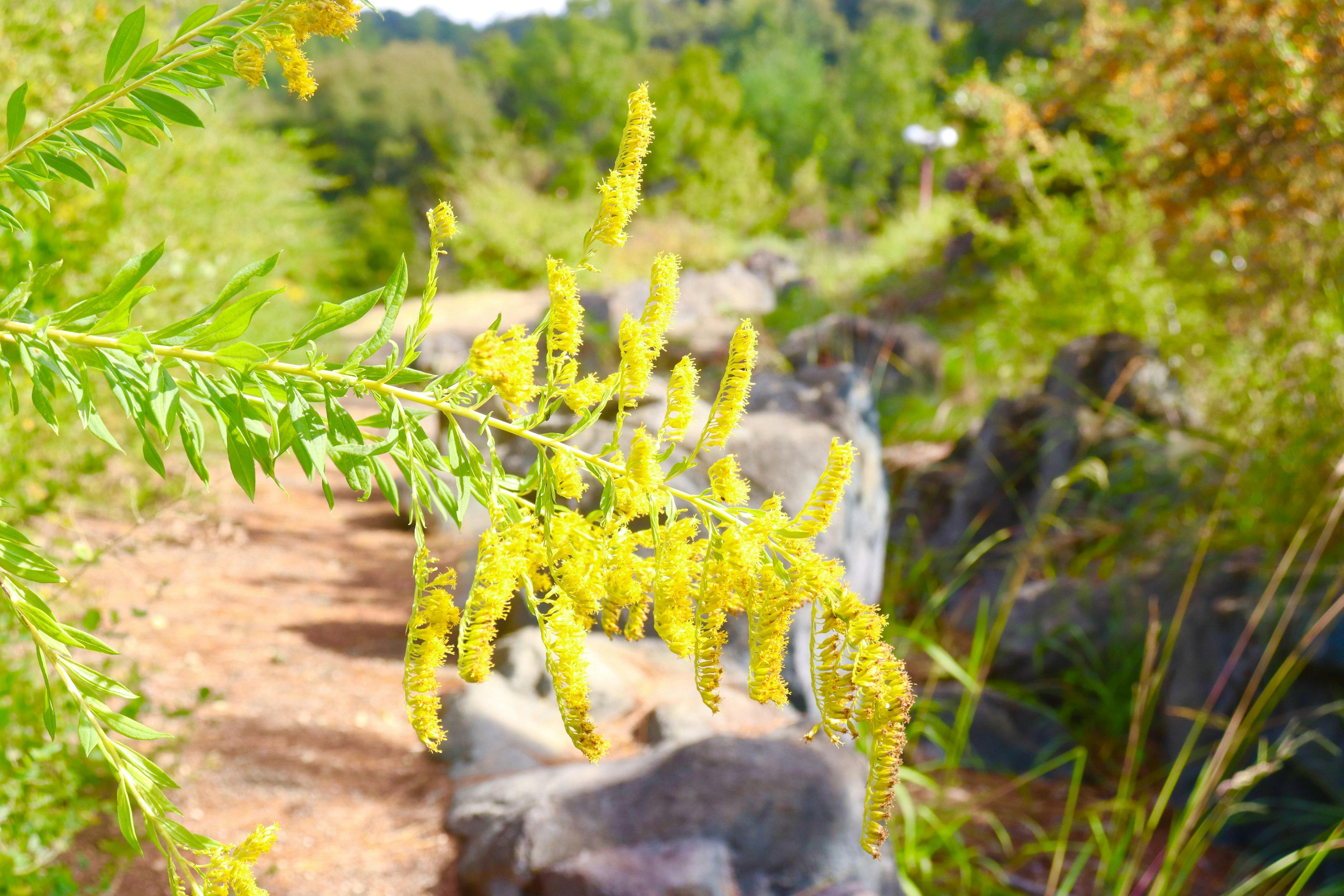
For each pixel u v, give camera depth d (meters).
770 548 0.84
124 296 0.82
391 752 3.62
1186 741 4.61
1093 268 8.43
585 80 43.69
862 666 0.76
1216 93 5.97
